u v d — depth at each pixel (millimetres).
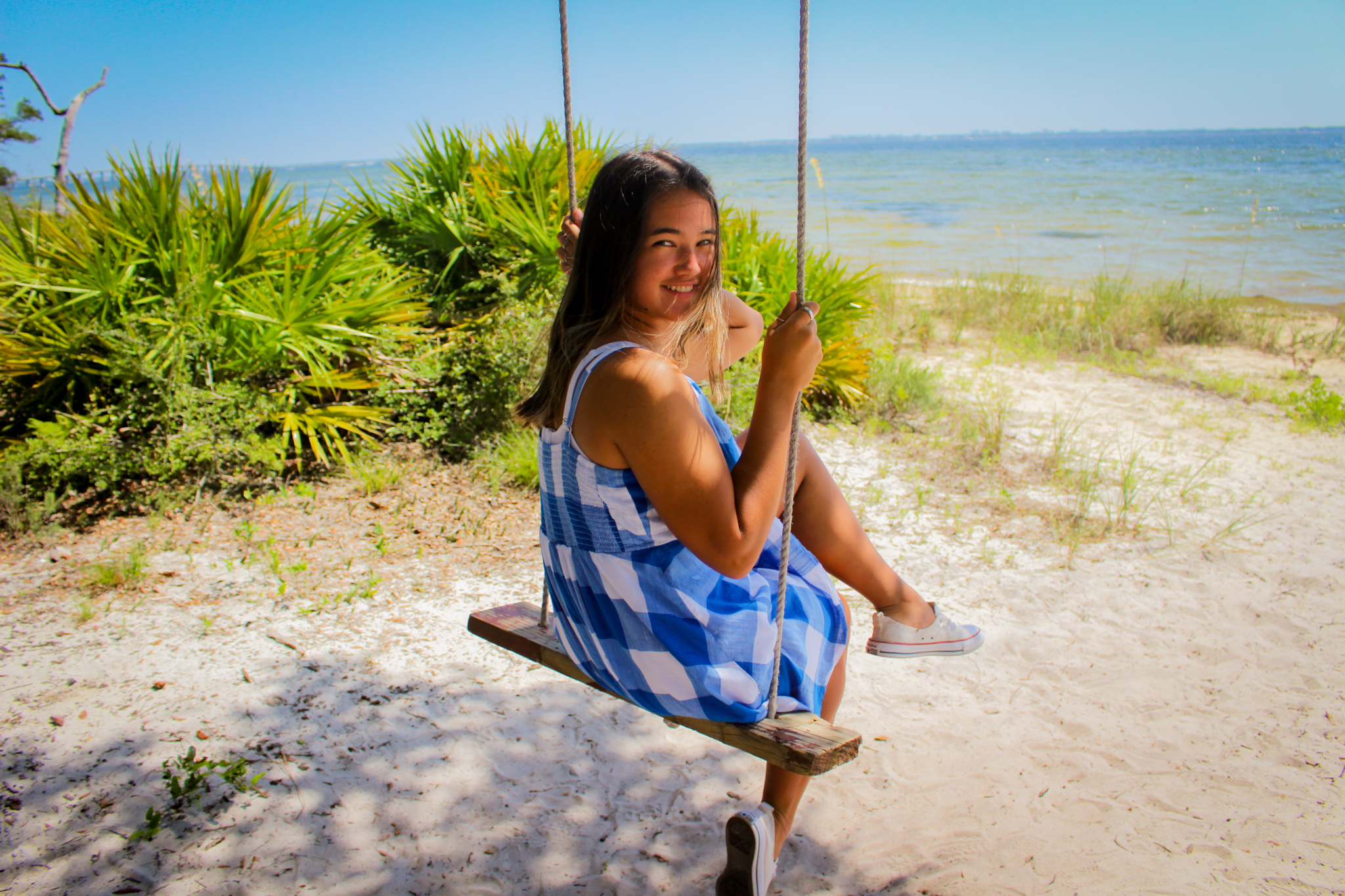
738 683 1551
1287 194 38594
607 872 2277
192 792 2477
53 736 2711
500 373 5539
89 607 3549
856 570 1896
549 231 6293
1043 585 4164
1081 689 3289
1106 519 5004
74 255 5078
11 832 2311
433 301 6566
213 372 5168
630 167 1536
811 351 1506
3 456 4562
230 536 4262
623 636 1581
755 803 2582
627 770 2711
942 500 5262
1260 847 2430
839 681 1890
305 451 5277
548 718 2961
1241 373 8719
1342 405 7352
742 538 1423
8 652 3195
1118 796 2660
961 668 3436
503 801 2531
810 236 23594
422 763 2682
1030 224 26969
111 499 4586
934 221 28203
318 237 5777
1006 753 2881
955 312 11141
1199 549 4605
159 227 5301
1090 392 7852
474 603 3734
